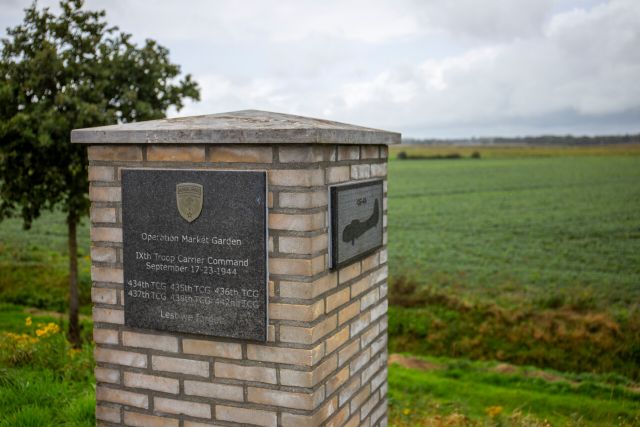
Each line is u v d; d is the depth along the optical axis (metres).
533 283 20.58
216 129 2.95
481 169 50.66
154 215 3.20
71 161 10.26
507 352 15.12
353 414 3.57
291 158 2.89
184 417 3.26
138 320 3.29
